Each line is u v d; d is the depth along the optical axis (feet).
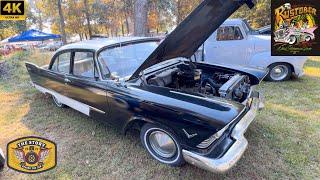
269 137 11.10
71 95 12.69
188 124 7.97
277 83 19.20
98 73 10.60
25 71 24.54
